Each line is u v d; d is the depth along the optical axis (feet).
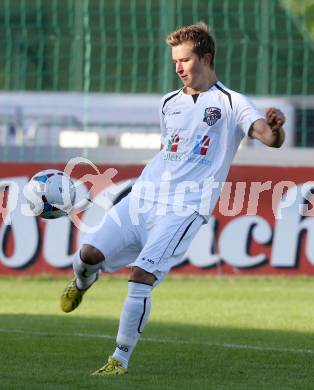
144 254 69.92
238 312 117.80
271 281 155.63
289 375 72.38
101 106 188.96
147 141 189.78
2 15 235.40
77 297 76.33
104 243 71.97
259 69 181.68
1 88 228.02
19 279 156.97
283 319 110.63
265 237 157.28
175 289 145.69
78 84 185.88
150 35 176.24
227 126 71.46
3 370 72.95
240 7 177.99
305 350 85.66
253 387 66.95
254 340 92.27
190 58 71.31
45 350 83.71
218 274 158.10
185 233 70.49
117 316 112.68
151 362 77.66
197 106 71.87
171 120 72.64
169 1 173.68
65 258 157.79
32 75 222.89
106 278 162.30
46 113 192.13
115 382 67.31
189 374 72.02
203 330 100.01
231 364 77.36
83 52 181.98
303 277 156.76
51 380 68.23
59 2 234.58
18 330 97.55
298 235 156.56
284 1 204.64
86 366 75.15
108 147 167.02
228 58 177.27
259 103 183.11
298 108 185.68
